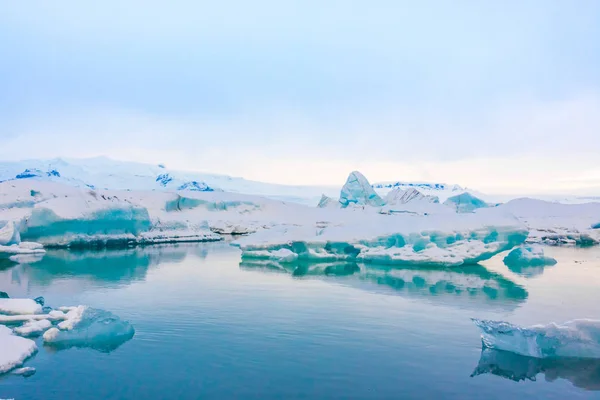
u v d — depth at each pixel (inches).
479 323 560.4
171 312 696.4
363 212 2504.9
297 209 2999.5
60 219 1610.5
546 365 491.5
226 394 418.3
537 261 1341.0
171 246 1855.3
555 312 718.5
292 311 705.6
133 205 1931.6
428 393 425.1
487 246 1238.9
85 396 410.9
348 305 750.5
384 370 473.4
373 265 1286.9
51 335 543.2
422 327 622.5
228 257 1475.1
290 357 506.9
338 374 463.5
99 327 563.2
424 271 1169.4
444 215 1385.3
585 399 418.0
